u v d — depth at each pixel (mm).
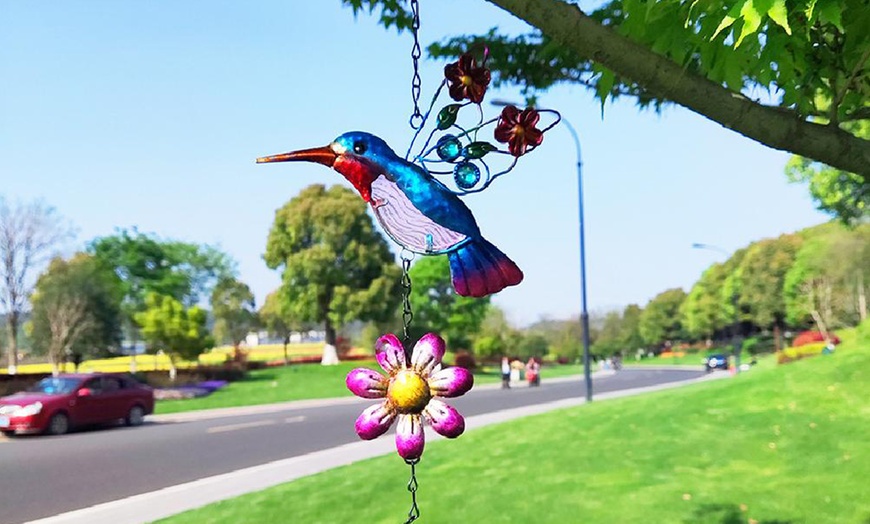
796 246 60062
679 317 95312
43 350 33344
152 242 55906
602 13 3619
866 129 12164
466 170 2354
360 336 59000
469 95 2352
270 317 50594
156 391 27281
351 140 2275
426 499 7238
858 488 6559
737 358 38062
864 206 21578
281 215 44000
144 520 7352
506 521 6215
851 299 45625
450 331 50500
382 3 3975
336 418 18938
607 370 60344
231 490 8867
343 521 6594
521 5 2455
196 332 33938
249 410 22250
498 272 2279
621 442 9820
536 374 34969
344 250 42812
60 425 15555
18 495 9047
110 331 35000
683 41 2871
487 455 9727
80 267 34562
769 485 6969
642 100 4152
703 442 9297
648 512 6234
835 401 10719
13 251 30281
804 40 2852
